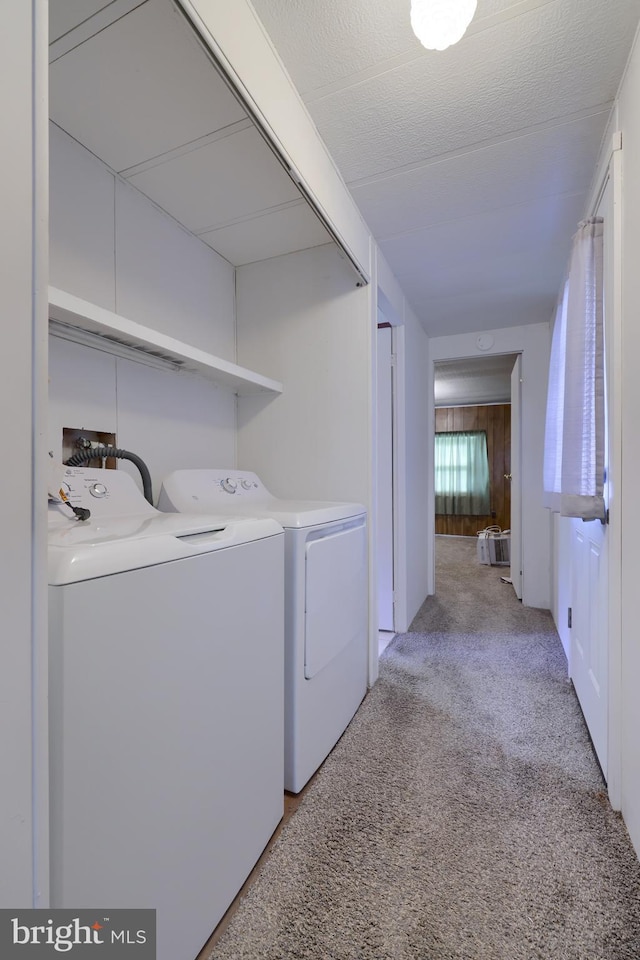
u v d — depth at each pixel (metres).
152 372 1.61
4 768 0.48
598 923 0.92
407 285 2.62
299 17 1.04
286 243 1.95
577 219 1.93
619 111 1.27
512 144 1.48
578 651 1.88
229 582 0.95
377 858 1.08
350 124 1.38
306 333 2.05
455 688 2.01
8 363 0.48
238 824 0.98
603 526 1.42
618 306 1.27
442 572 4.69
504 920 0.92
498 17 1.05
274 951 0.86
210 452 1.96
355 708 1.79
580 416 1.44
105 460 1.40
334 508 1.58
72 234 1.30
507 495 7.29
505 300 2.85
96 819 0.62
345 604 1.65
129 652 0.69
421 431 3.40
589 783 1.36
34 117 0.50
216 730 0.90
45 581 0.52
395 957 0.85
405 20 1.05
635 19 1.05
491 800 1.29
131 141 1.31
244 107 1.03
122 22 0.93
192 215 1.71
